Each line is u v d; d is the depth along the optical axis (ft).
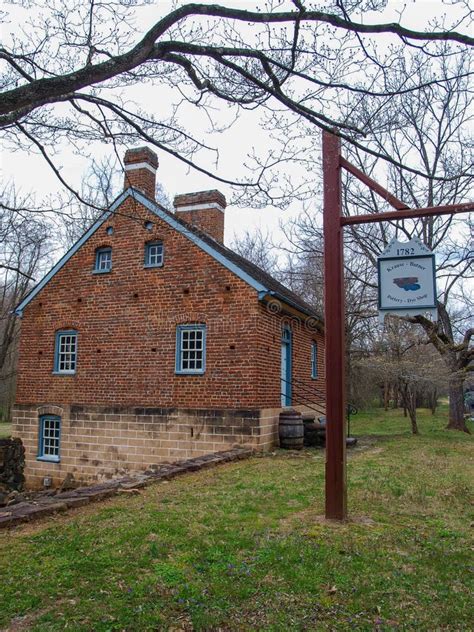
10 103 13.99
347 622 13.17
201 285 48.29
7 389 126.72
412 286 21.71
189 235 47.32
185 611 13.64
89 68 14.96
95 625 12.73
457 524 21.86
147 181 56.18
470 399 134.10
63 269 56.13
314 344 65.31
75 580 15.39
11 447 54.19
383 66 18.37
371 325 95.40
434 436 64.44
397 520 22.39
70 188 20.89
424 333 75.41
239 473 33.30
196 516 22.26
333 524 21.47
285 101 17.26
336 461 22.27
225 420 45.37
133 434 49.37
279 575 15.90
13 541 19.04
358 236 76.84
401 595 14.79
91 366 52.75
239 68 16.93
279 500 25.45
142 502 25.17
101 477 50.29
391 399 157.99
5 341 97.81
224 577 15.65
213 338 47.06
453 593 14.90
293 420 47.11
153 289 50.62
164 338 49.44
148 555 17.38
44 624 12.78
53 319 55.93
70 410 53.01
